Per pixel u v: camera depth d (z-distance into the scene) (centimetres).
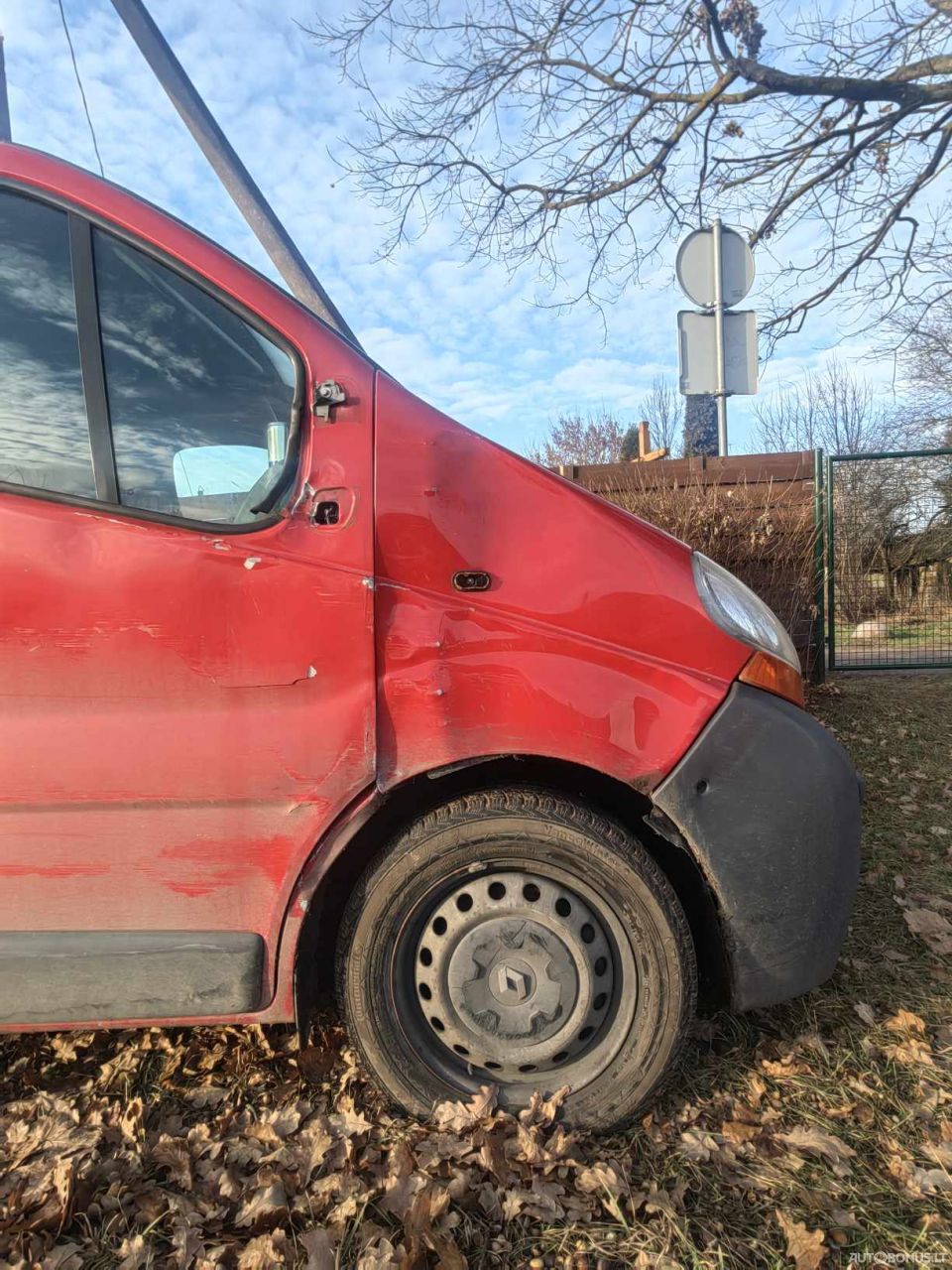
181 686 176
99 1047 227
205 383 183
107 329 182
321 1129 188
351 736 178
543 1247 158
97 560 174
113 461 178
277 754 177
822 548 636
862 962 259
